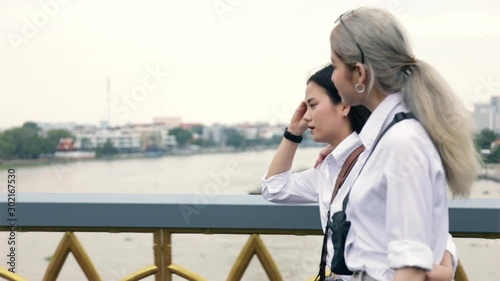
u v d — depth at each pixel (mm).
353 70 1543
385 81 1517
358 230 1560
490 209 2229
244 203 2303
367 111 1794
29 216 2361
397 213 1435
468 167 1480
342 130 1817
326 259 1719
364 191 1521
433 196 1472
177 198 2377
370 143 1546
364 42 1509
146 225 2336
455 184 1502
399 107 1522
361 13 1541
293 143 2047
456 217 2242
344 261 1596
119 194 2455
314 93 1838
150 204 2324
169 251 2355
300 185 2049
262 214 2299
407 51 1522
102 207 2336
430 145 1473
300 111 2025
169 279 2373
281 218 2293
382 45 1502
